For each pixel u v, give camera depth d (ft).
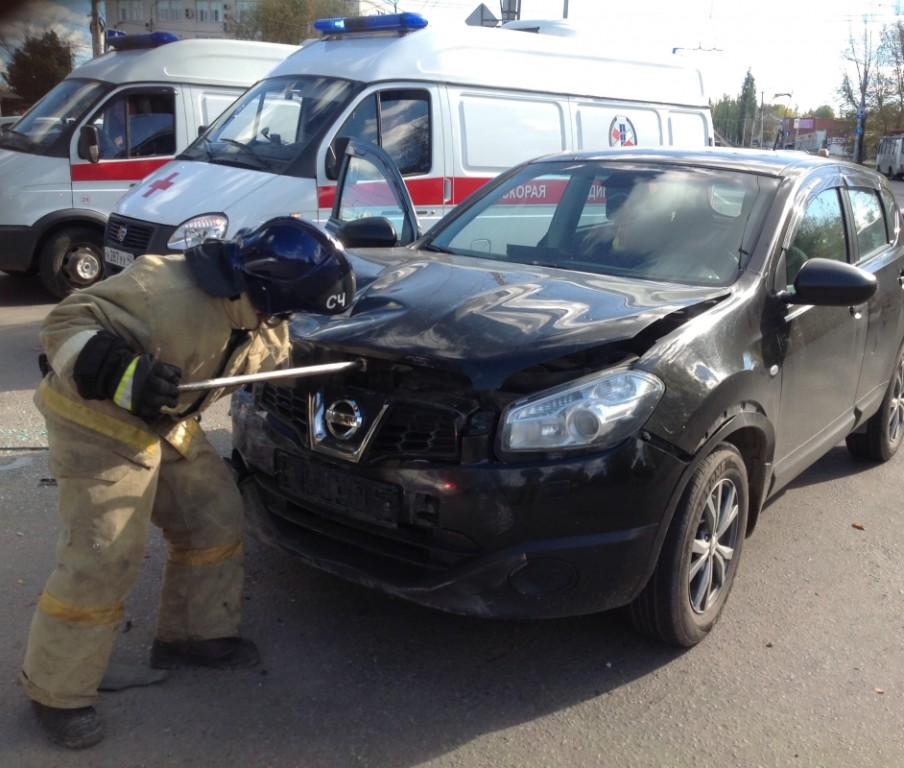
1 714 10.26
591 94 31.19
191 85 33.17
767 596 13.94
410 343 10.85
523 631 12.57
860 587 14.38
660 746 10.41
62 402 9.43
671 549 11.37
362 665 11.62
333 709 10.73
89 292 9.28
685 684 11.59
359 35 28.30
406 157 26.81
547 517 10.43
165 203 24.99
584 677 11.62
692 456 11.26
